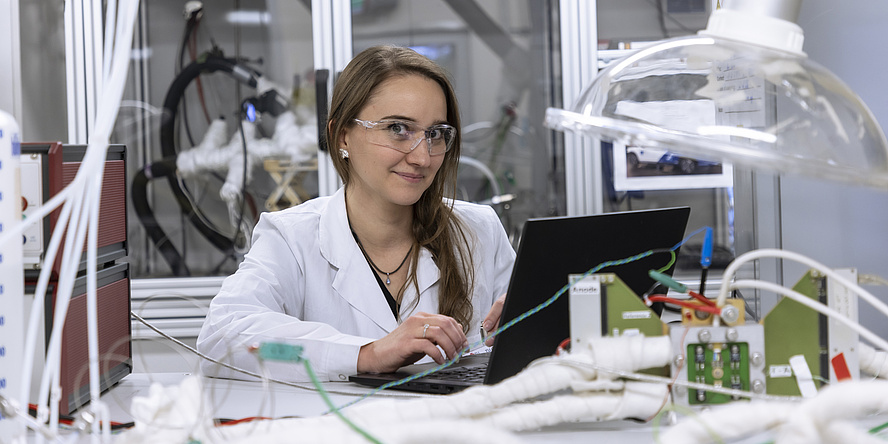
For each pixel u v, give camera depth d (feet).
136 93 8.18
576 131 2.52
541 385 2.45
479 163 8.27
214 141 8.20
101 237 3.55
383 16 8.12
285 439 2.05
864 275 2.67
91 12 7.56
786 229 4.15
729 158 2.30
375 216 4.78
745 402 2.37
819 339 2.62
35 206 3.00
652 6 8.11
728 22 2.62
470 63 8.21
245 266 4.60
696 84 2.54
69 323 3.12
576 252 3.22
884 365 2.69
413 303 4.73
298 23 8.14
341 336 3.87
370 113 4.51
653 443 2.49
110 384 3.62
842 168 2.31
